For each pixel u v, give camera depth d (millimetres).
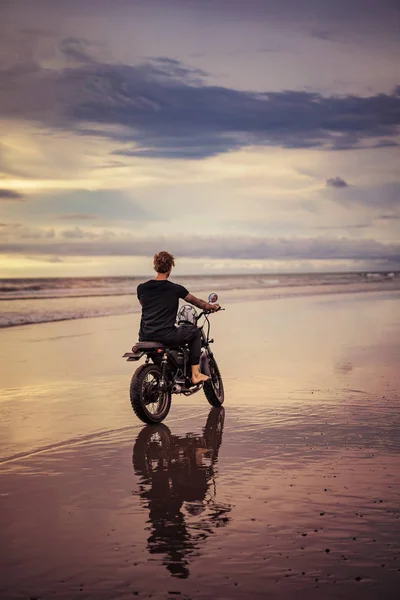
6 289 39594
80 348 13008
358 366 10297
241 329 16125
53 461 5445
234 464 5316
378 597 3125
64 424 6781
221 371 9930
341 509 4238
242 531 3898
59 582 3307
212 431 6465
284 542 3732
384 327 16312
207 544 3723
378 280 56812
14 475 5059
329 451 5660
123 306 25000
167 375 7180
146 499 4496
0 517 4176
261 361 10898
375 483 4770
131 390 6707
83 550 3670
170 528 3967
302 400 7840
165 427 6668
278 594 3160
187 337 7195
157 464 5348
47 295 32562
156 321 7156
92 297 30844
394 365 10352
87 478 4977
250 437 6199
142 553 3619
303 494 4543
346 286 44219
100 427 6656
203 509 4281
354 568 3410
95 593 3197
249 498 4480
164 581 3303
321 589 3201
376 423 6664
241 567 3438
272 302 26828
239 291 36906
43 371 10172
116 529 3959
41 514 4227
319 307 23594
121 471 5160
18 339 14570
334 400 7812
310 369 10055
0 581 3324
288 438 6137
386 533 3846
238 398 8023
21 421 6898
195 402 7988
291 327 16531
